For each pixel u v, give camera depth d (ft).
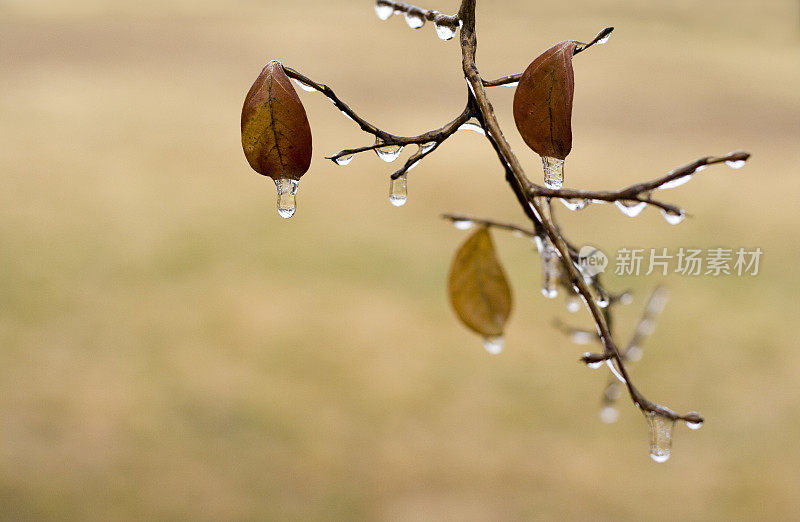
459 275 1.91
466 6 1.64
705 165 1.57
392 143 1.63
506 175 1.69
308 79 1.65
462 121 1.63
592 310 1.59
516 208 13.53
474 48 1.63
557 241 1.57
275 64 1.65
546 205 1.69
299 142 1.65
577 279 1.58
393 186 1.65
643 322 2.07
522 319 9.93
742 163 1.57
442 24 1.66
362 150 1.63
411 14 1.68
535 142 1.65
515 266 11.24
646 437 7.89
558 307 10.14
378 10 1.69
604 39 1.64
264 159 1.65
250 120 1.65
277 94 1.64
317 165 16.22
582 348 9.34
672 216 1.57
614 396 2.06
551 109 1.64
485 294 1.92
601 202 1.67
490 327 1.92
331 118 18.49
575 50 1.64
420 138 1.63
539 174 11.03
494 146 1.65
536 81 1.64
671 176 1.57
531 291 10.52
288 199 1.66
